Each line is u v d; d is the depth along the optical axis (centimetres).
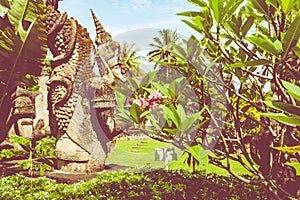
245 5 361
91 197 741
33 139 1137
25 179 938
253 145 416
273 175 392
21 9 582
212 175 882
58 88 1076
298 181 382
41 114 1262
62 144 1066
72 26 1112
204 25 298
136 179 828
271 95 409
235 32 302
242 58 354
